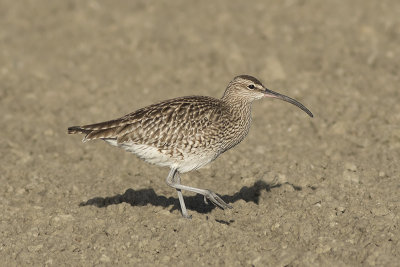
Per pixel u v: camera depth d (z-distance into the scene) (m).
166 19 26.78
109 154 16.27
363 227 11.56
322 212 12.26
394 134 16.14
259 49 23.25
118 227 11.70
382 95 19.19
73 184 14.31
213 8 27.98
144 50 23.69
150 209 12.77
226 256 10.78
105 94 20.30
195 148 12.05
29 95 20.14
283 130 17.42
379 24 24.89
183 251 11.09
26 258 11.03
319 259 10.73
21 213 12.72
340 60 21.84
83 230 11.96
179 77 21.16
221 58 22.55
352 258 10.77
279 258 10.70
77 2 29.00
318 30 24.78
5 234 11.85
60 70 22.27
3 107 19.42
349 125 17.19
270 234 11.73
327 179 14.05
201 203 13.51
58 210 12.80
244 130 12.84
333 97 19.16
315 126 17.42
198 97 12.56
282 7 27.66
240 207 12.66
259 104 19.14
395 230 11.54
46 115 18.45
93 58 23.20
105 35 25.25
